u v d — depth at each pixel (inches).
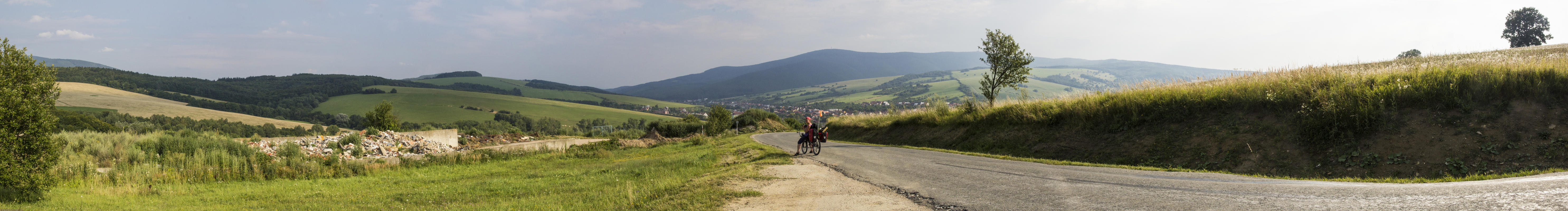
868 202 245.3
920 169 377.7
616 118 6407.5
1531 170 304.0
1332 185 226.1
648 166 572.7
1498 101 374.0
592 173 540.1
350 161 721.6
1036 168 367.6
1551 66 397.1
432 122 5137.8
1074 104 679.1
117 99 4101.9
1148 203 204.7
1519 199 162.1
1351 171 366.9
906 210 223.1
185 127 2315.5
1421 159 350.3
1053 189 256.5
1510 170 313.6
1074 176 309.6
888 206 233.9
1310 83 481.1
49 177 347.3
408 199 404.5
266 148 871.7
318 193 454.6
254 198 426.3
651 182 367.6
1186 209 188.1
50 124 339.6
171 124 2970.0
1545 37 2458.2
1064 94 799.1
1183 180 274.1
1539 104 357.4
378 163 718.5
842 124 1517.0
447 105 6195.9
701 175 394.3
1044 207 210.2
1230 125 483.2
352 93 6943.9
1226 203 193.9
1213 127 492.1
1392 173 348.2
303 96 6195.9
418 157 826.8
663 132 1955.0
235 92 5974.4
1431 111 384.5
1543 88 363.6
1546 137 326.6
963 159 466.6
